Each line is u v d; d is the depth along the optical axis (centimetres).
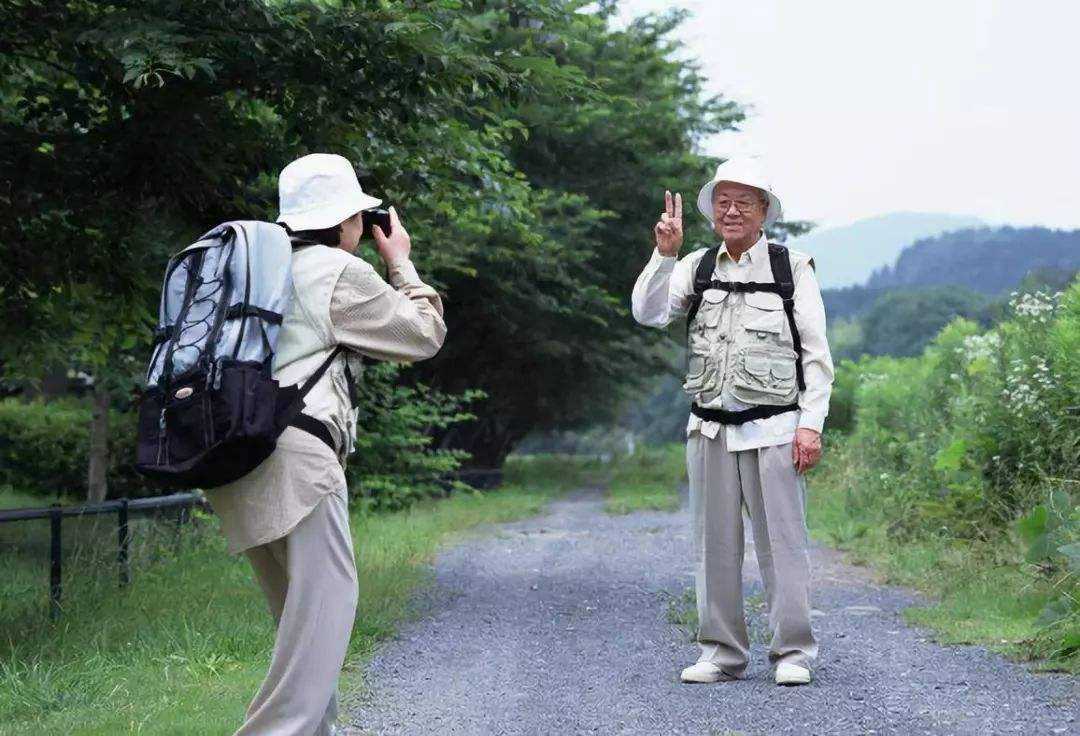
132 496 1803
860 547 1091
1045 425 904
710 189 536
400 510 1620
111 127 698
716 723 457
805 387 529
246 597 763
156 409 325
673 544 1249
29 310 845
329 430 341
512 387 2644
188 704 476
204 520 1000
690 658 598
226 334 324
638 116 2123
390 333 348
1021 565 771
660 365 2666
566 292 2152
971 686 512
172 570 876
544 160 2098
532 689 527
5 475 1911
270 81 688
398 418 1576
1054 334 925
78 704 489
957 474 948
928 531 1014
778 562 526
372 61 683
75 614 698
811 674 542
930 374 1355
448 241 1404
